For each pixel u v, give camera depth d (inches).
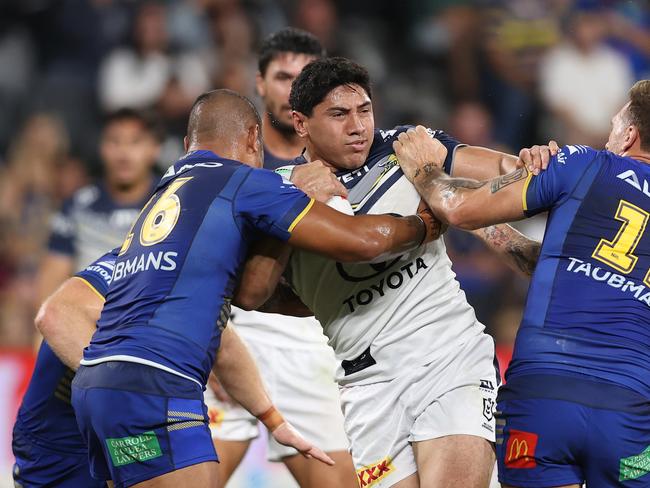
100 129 1531.7
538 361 529.7
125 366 525.7
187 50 1535.4
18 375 970.7
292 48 762.8
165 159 1423.5
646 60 1540.4
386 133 609.3
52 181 1462.8
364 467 603.2
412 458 586.2
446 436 564.1
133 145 948.0
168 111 1483.8
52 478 626.5
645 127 559.8
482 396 573.3
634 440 516.4
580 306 530.0
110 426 523.2
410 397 579.5
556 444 519.2
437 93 1553.9
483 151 599.2
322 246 542.0
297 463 752.3
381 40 1612.9
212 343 542.6
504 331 1245.1
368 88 582.9
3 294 1321.4
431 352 582.2
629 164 546.3
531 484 525.3
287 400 750.5
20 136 1535.4
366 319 589.3
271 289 567.2
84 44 1590.8
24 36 1614.2
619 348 524.1
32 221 1406.3
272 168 763.4
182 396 526.3
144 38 1539.1
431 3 1611.7
